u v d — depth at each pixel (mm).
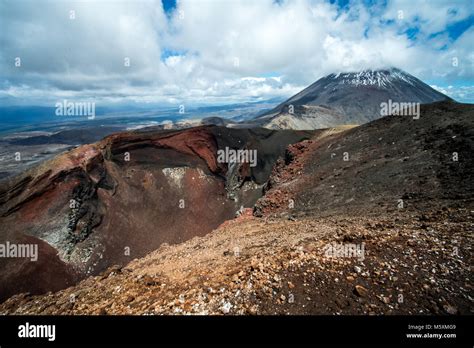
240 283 7980
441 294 6570
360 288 7004
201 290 7973
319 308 6637
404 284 7062
